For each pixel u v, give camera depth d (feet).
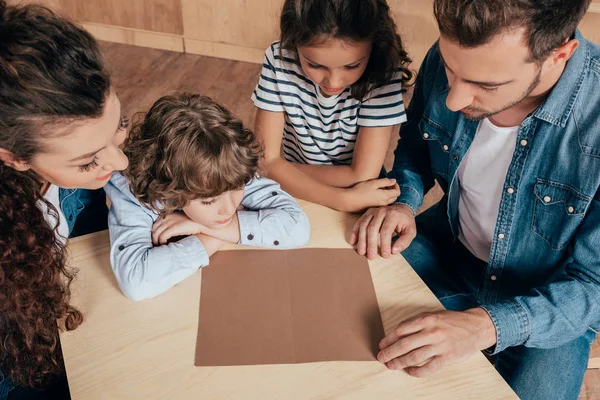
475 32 2.56
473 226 4.19
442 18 2.67
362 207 3.84
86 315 2.96
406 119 4.16
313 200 4.06
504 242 3.86
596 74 3.15
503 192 3.69
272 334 2.88
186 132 3.07
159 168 3.13
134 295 3.02
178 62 10.62
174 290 3.11
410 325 2.87
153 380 2.66
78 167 2.68
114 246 3.22
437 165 4.25
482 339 3.01
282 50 4.07
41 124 2.38
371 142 4.21
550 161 3.42
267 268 3.27
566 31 2.64
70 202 4.05
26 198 2.91
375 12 3.36
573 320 3.22
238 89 9.90
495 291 4.11
